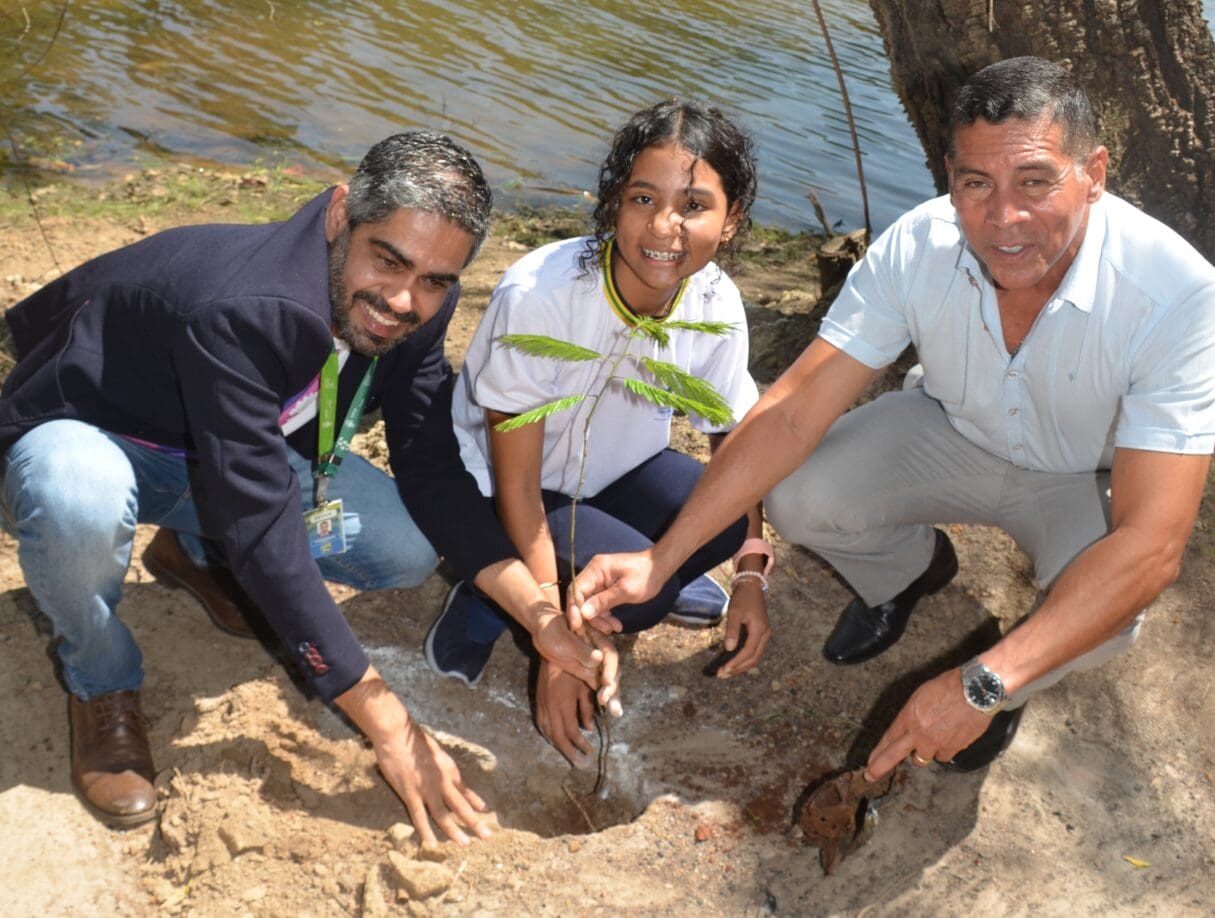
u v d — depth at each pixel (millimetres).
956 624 3160
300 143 6711
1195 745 2852
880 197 6617
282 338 2168
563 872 2434
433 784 2412
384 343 2303
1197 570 3289
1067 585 2191
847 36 9719
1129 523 2217
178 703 2709
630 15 9680
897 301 2535
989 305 2426
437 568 3270
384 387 2707
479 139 6941
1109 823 2656
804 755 2787
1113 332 2332
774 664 3033
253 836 2398
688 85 8109
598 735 2799
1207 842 2629
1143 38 3676
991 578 3303
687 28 9492
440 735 2775
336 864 2396
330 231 2248
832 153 7156
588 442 2705
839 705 2932
